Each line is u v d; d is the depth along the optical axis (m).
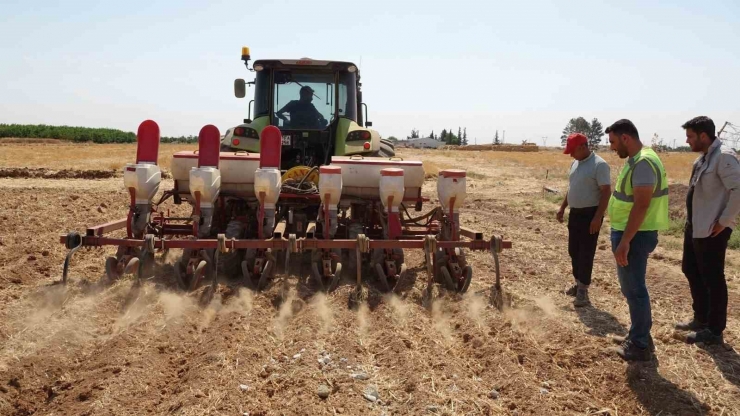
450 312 5.81
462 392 4.02
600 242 10.04
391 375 4.31
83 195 14.74
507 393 4.08
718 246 4.94
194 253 6.24
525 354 4.75
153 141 6.73
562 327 5.41
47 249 8.24
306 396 3.92
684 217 12.77
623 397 4.21
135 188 6.49
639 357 4.71
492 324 5.39
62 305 5.52
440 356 4.62
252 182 7.24
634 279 4.71
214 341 4.71
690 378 4.43
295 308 5.77
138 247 6.34
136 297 5.71
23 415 3.86
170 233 7.32
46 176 20.64
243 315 5.45
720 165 4.80
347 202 7.42
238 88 8.83
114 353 4.48
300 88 8.57
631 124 4.74
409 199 7.48
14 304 5.59
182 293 6.00
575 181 6.22
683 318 5.89
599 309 6.14
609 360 4.72
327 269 6.28
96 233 6.21
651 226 4.67
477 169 31.70
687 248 5.39
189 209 13.41
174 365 4.49
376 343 4.91
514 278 7.46
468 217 13.66
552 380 4.36
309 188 7.52
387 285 6.32
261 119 8.44
